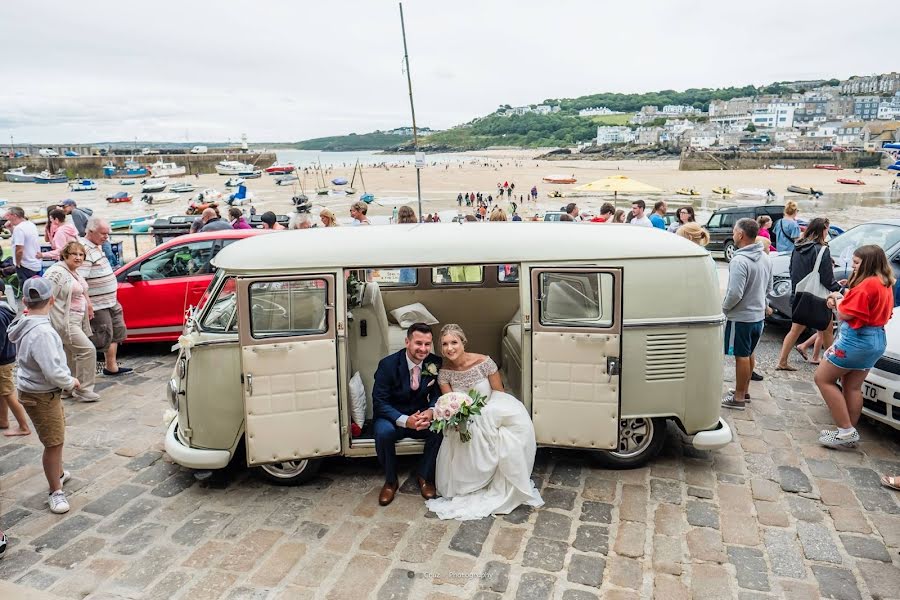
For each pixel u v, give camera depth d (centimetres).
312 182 7288
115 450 551
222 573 375
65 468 517
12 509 455
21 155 10162
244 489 477
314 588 360
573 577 365
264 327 436
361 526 423
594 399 452
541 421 460
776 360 776
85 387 662
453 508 435
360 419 486
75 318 642
